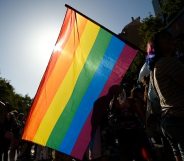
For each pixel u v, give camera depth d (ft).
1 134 26.91
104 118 17.17
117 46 15.62
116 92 15.12
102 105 14.89
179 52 12.93
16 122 29.30
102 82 15.28
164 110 9.74
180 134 9.36
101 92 15.14
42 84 15.07
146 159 16.65
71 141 14.62
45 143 14.65
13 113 28.94
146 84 15.16
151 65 10.66
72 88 15.26
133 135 16.99
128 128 17.01
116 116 17.13
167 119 9.57
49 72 15.16
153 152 16.53
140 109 16.93
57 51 15.34
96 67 15.57
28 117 14.79
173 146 10.02
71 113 14.97
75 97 15.15
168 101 9.63
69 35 15.72
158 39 10.55
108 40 15.74
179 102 9.45
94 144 16.67
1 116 26.50
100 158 16.65
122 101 17.30
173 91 9.59
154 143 15.37
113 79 15.26
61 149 14.56
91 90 15.21
